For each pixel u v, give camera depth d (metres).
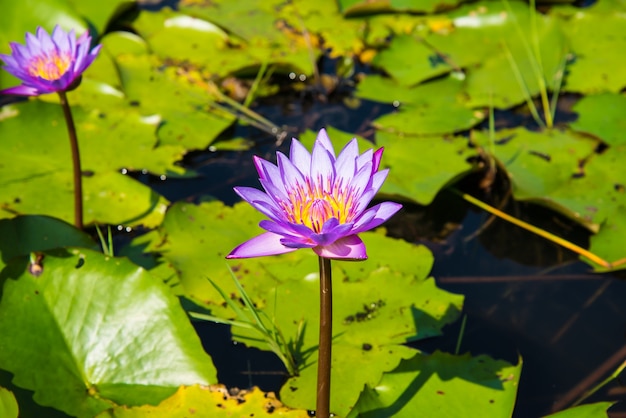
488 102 3.22
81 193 2.45
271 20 3.77
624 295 2.38
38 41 2.29
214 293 2.27
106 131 2.95
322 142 1.61
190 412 1.79
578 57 3.50
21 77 2.17
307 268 2.37
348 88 3.45
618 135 2.95
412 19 3.76
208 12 3.78
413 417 1.79
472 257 2.56
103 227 2.55
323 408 1.70
